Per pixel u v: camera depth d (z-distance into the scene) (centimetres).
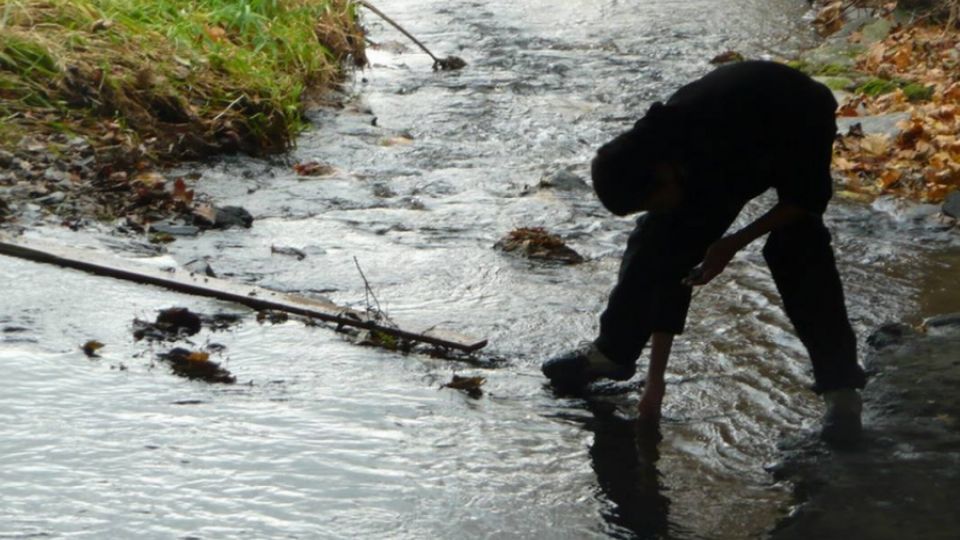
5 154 880
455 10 1580
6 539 462
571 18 1530
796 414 591
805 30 1466
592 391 613
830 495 518
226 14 1187
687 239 552
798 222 552
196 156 974
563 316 701
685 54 1363
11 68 987
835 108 527
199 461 527
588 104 1178
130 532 472
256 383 604
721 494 520
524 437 564
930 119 1038
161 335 648
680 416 589
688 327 687
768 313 707
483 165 1000
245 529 479
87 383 591
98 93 979
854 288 748
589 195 925
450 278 754
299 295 715
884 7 1461
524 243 803
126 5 1112
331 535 478
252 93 1055
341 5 1359
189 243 792
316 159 1001
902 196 919
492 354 652
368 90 1218
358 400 591
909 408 595
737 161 522
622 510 505
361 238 821
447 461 539
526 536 484
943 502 511
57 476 509
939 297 736
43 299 677
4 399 569
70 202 834
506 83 1247
